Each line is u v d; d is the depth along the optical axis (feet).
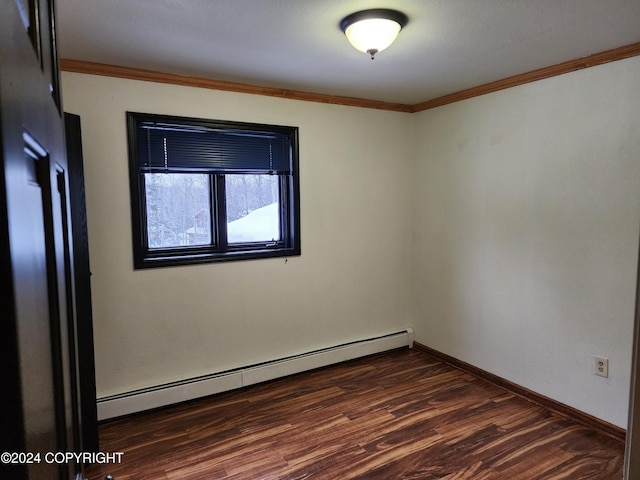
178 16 6.01
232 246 10.07
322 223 11.00
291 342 10.78
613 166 7.70
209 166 9.43
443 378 10.55
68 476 2.42
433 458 7.27
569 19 6.21
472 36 6.85
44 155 1.97
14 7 1.40
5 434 1.30
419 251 12.32
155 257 9.08
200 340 9.52
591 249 8.10
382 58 7.89
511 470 6.94
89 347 7.02
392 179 12.09
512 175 9.48
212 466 7.09
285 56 7.72
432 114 11.53
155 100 8.66
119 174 8.43
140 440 7.84
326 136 10.84
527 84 9.03
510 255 9.65
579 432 8.07
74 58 7.73
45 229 1.96
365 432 8.10
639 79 7.27
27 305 1.44
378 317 12.23
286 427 8.29
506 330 9.85
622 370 7.75
